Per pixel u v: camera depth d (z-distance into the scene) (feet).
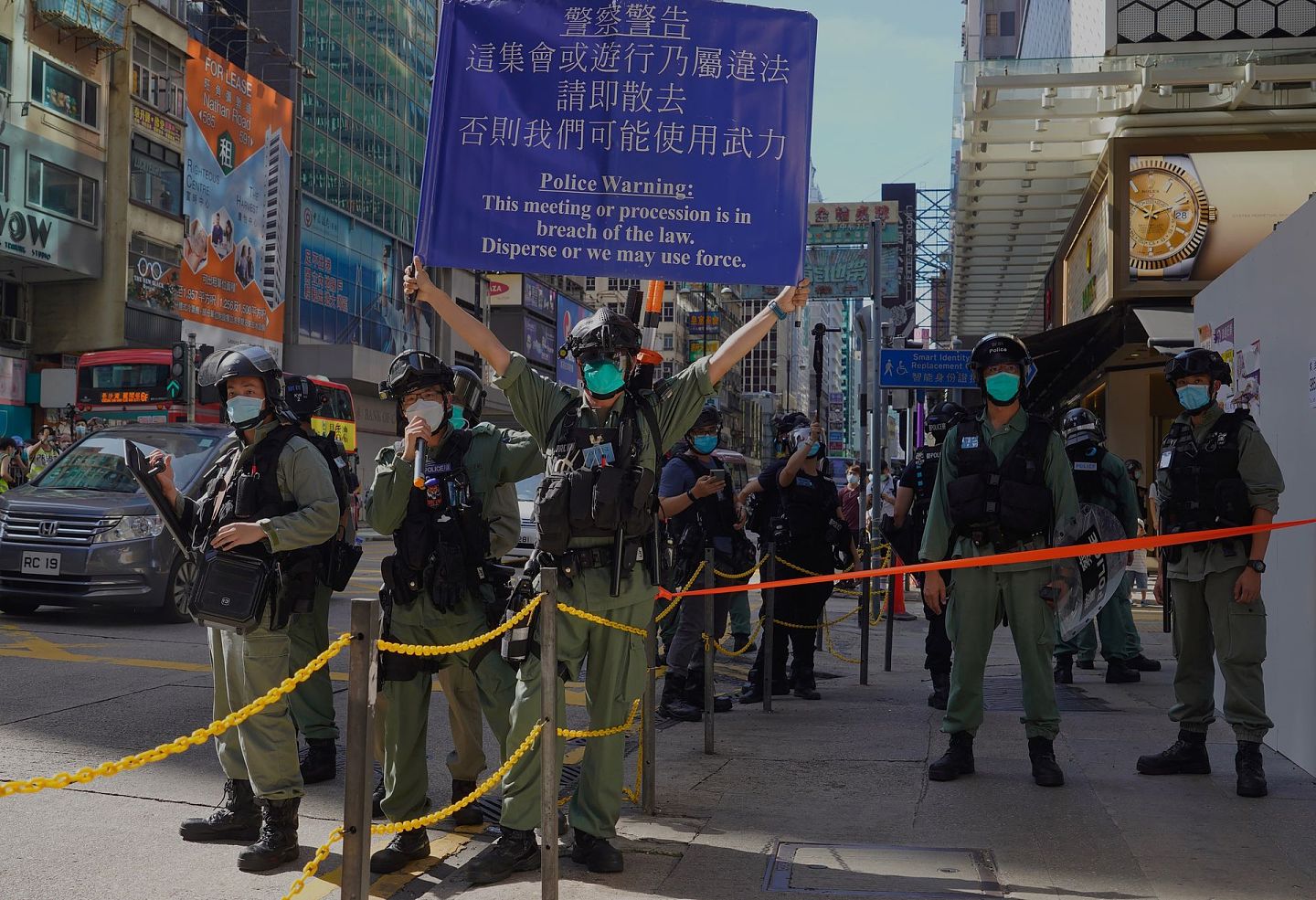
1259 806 17.29
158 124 115.34
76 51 106.11
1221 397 24.80
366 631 9.42
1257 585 17.74
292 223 142.20
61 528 36.50
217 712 15.34
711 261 17.39
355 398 152.66
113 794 17.57
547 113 17.51
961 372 52.75
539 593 12.85
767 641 26.48
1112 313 52.90
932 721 25.03
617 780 14.64
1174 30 51.29
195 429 41.78
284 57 140.46
